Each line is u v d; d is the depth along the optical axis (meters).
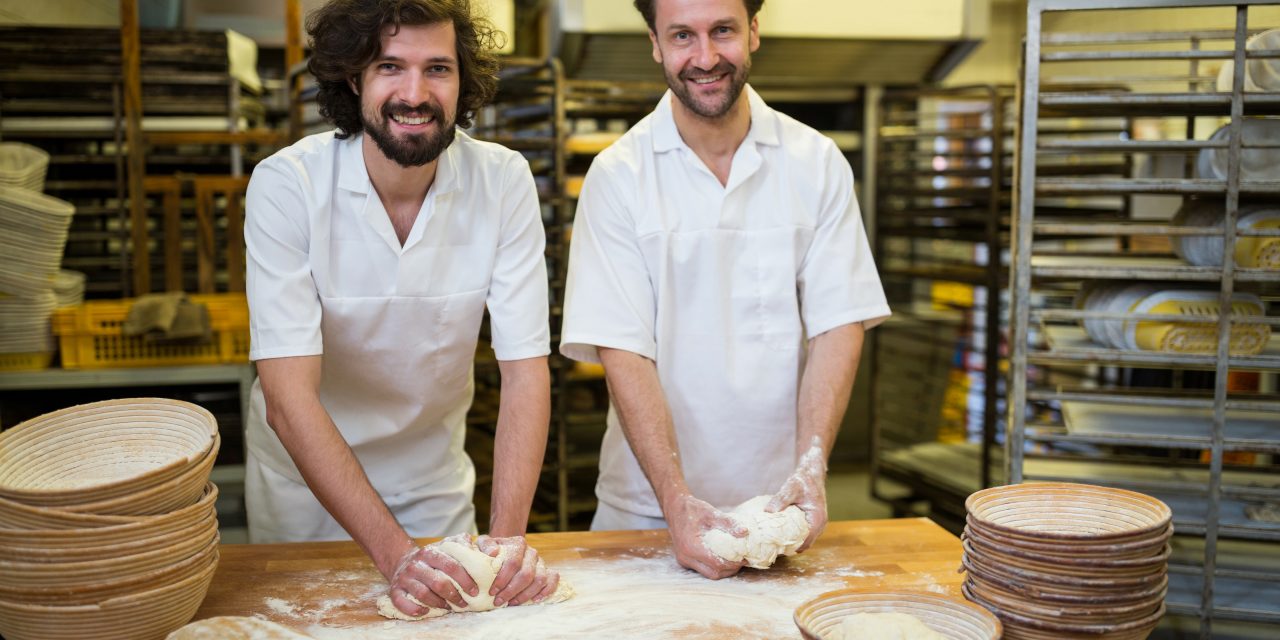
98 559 1.21
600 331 1.87
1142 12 3.83
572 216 3.95
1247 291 2.35
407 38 1.50
